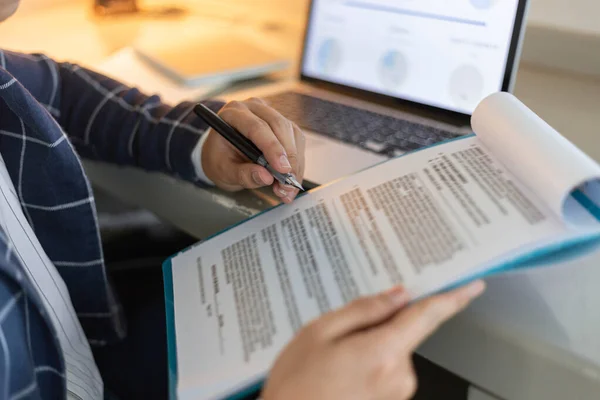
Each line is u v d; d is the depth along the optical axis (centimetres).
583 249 31
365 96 71
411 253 32
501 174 36
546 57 74
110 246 76
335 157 55
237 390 29
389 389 26
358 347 26
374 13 70
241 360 30
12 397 36
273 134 45
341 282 32
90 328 58
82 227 52
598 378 30
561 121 61
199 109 47
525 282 36
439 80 65
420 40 66
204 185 53
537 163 33
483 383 35
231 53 84
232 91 76
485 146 39
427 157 41
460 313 34
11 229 46
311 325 28
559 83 71
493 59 60
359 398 25
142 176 58
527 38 75
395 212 36
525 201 32
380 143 58
